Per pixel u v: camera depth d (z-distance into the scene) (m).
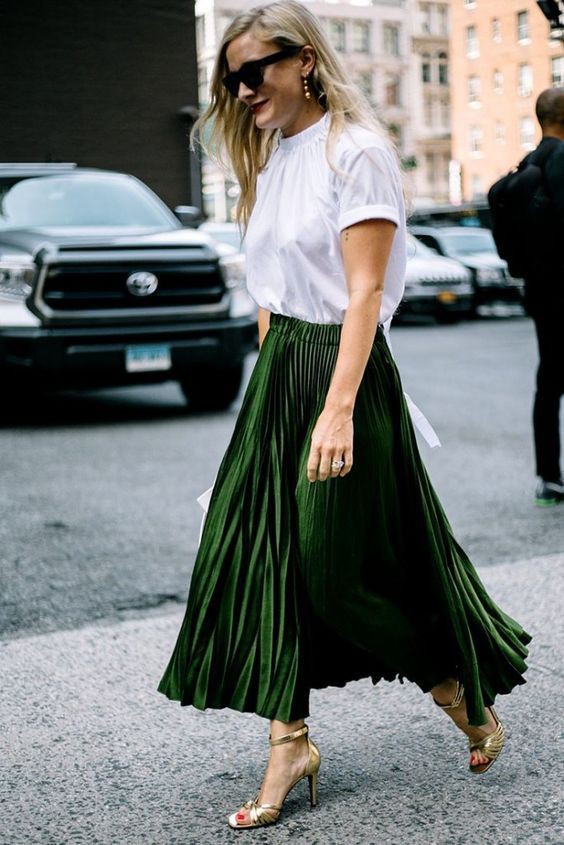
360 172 2.07
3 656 3.35
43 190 8.62
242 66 2.15
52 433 7.60
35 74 18.23
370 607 2.20
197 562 2.30
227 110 2.34
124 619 3.79
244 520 2.24
